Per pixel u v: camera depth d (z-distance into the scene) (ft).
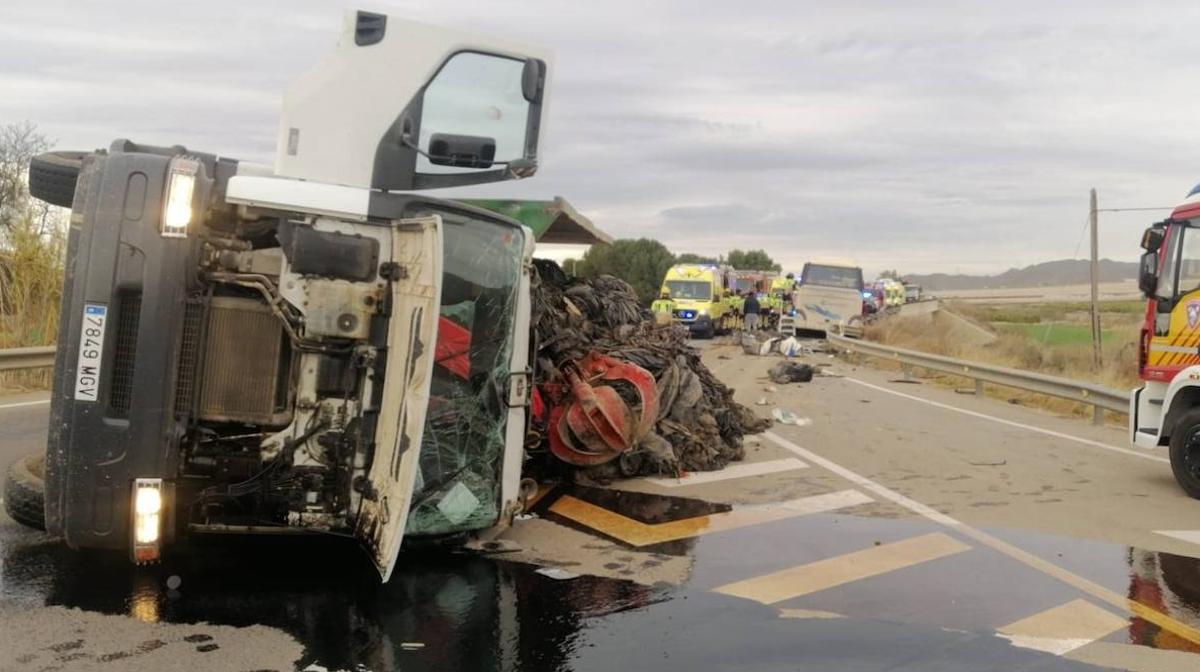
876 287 167.43
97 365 16.49
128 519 16.75
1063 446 40.81
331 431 18.03
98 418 16.52
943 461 36.47
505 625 17.49
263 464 17.89
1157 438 32.04
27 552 20.44
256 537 21.95
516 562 21.57
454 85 21.66
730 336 140.77
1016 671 15.90
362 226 18.25
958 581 20.98
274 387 17.90
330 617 17.53
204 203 17.11
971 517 27.20
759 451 37.96
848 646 16.89
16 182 67.72
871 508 28.19
